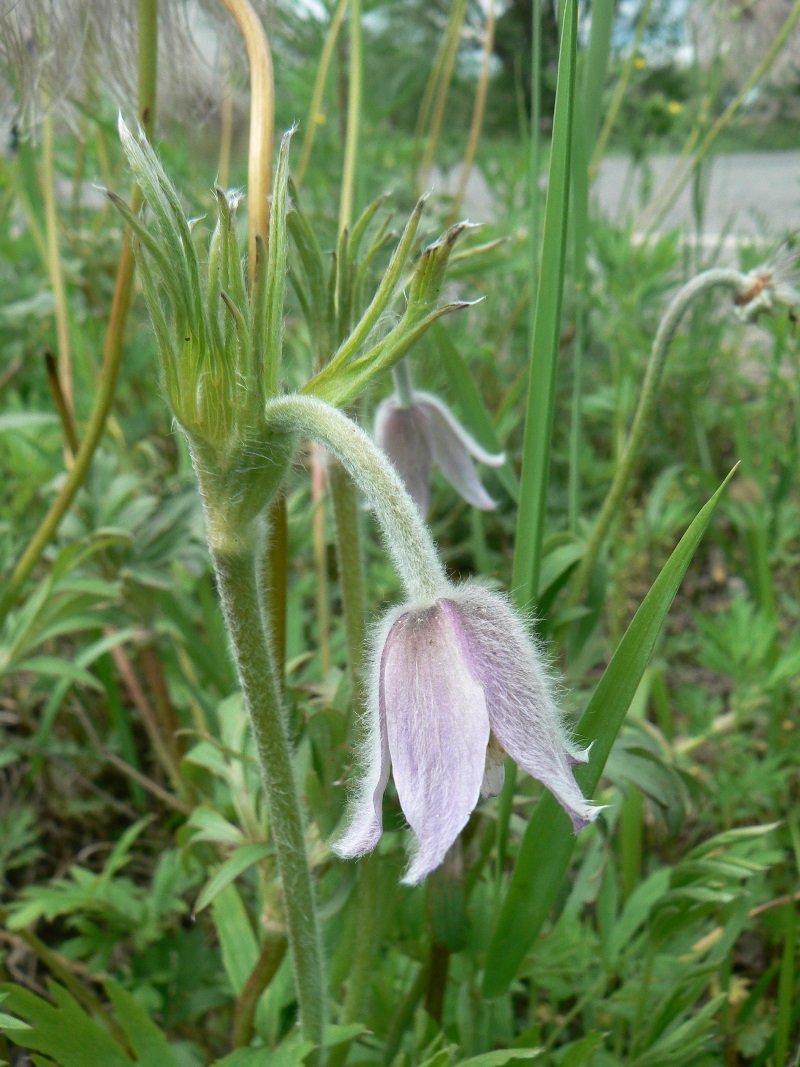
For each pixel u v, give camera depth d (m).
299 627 0.26
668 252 0.38
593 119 0.20
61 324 0.26
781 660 0.23
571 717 0.19
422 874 0.09
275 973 0.17
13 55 0.18
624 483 0.20
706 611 0.36
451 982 0.20
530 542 0.16
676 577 0.13
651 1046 0.18
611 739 0.14
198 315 0.10
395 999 0.20
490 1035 0.18
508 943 0.16
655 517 0.31
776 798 0.25
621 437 0.33
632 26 0.56
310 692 0.19
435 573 0.11
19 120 0.19
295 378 0.27
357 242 0.15
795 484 0.37
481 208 0.56
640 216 0.42
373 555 0.33
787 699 0.27
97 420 0.21
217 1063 0.14
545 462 0.16
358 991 0.17
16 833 0.23
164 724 0.24
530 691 0.11
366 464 0.10
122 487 0.25
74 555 0.22
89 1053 0.14
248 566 0.12
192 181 0.37
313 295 0.15
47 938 0.24
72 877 0.26
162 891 0.21
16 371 0.37
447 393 0.34
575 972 0.19
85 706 0.29
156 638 0.24
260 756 0.13
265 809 0.17
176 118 0.21
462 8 0.41
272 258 0.11
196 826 0.17
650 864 0.23
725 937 0.19
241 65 0.20
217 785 0.21
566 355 0.38
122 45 0.18
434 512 0.35
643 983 0.18
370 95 0.53
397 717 0.10
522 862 0.15
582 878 0.19
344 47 0.40
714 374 0.41
